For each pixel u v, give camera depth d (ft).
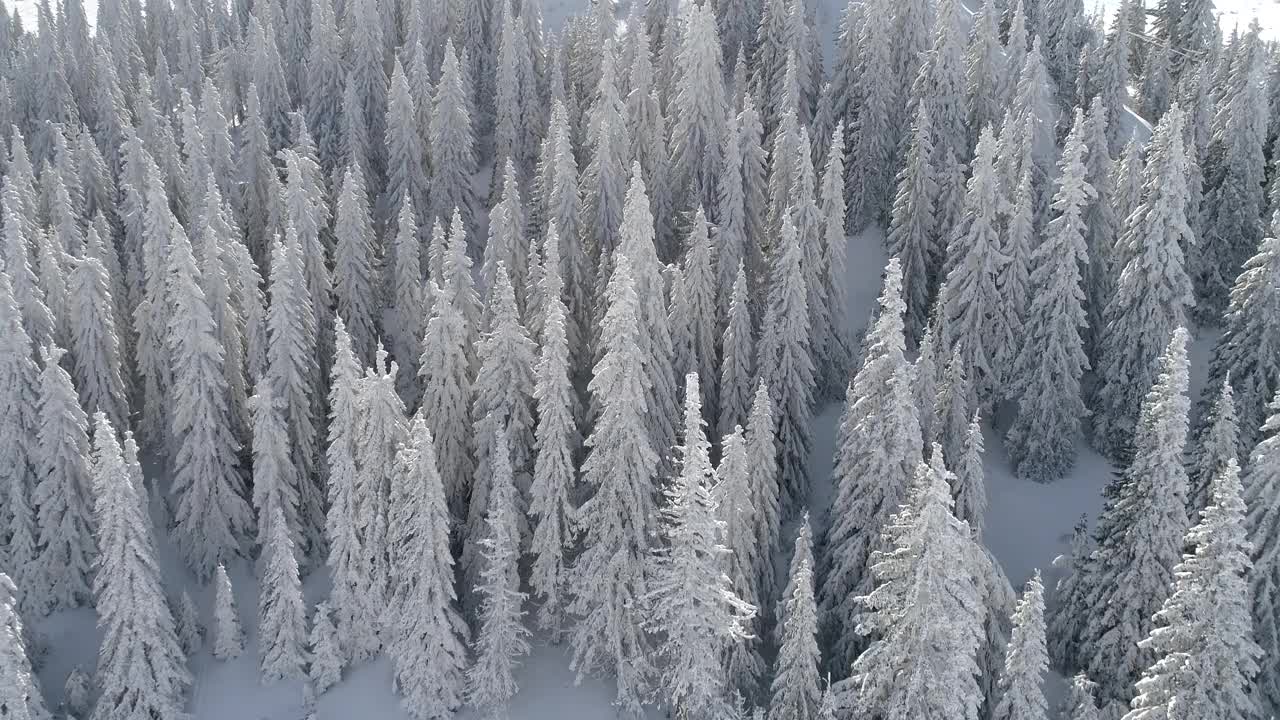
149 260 167.22
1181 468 120.57
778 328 160.15
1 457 152.46
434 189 225.97
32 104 258.16
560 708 141.38
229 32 307.78
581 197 205.77
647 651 139.85
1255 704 111.75
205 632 153.38
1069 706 121.80
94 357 164.86
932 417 146.82
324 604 145.48
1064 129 225.56
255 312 162.81
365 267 187.21
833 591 135.64
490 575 133.69
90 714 142.00
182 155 244.01
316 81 250.78
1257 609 121.08
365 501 142.51
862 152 215.51
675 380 164.25
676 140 204.44
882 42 211.41
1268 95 215.31
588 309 186.19
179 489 170.19
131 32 284.61
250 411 167.12
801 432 163.84
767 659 143.33
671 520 144.36
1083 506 166.30
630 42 246.68
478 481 148.25
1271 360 154.51
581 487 150.00
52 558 153.89
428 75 249.14
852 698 118.32
